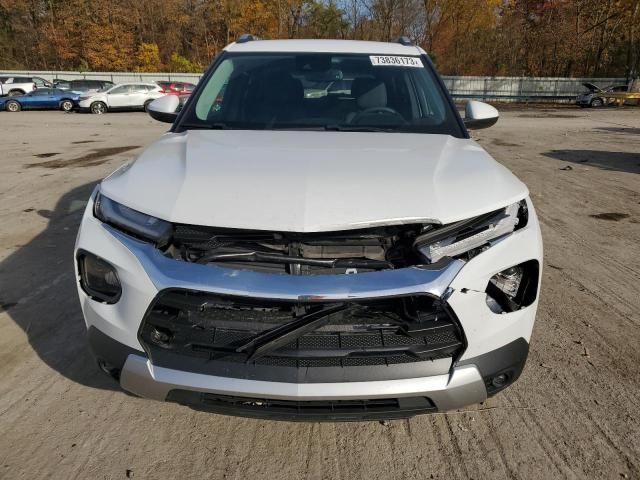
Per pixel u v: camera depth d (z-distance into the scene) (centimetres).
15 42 5278
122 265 193
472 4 4225
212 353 187
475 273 191
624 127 1748
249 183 204
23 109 2531
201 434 234
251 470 214
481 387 196
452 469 216
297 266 185
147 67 4753
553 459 221
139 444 227
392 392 185
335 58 340
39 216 577
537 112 2600
